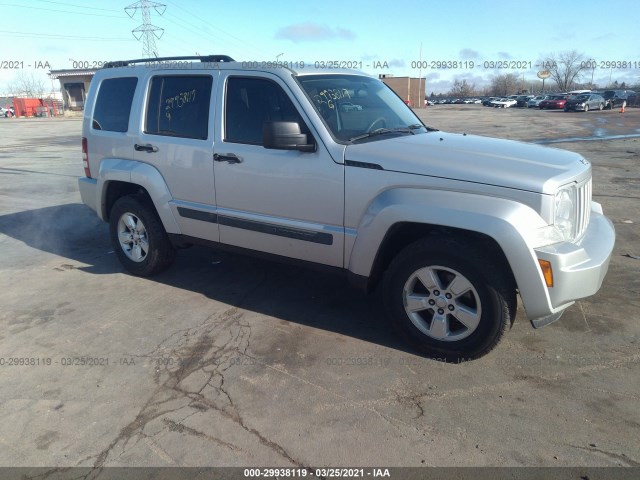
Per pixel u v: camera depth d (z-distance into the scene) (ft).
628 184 30.35
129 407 9.87
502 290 10.38
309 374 10.86
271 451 8.63
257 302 14.60
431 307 11.23
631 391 10.07
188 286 15.85
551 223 10.07
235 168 13.42
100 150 16.90
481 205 10.14
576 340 12.05
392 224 11.02
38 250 19.94
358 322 13.30
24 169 41.06
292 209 12.72
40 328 13.16
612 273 16.10
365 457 8.47
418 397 10.03
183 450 8.68
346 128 12.62
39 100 192.95
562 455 8.43
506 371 10.85
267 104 13.03
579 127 77.10
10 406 9.95
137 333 12.82
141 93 15.55
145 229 16.10
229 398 10.07
